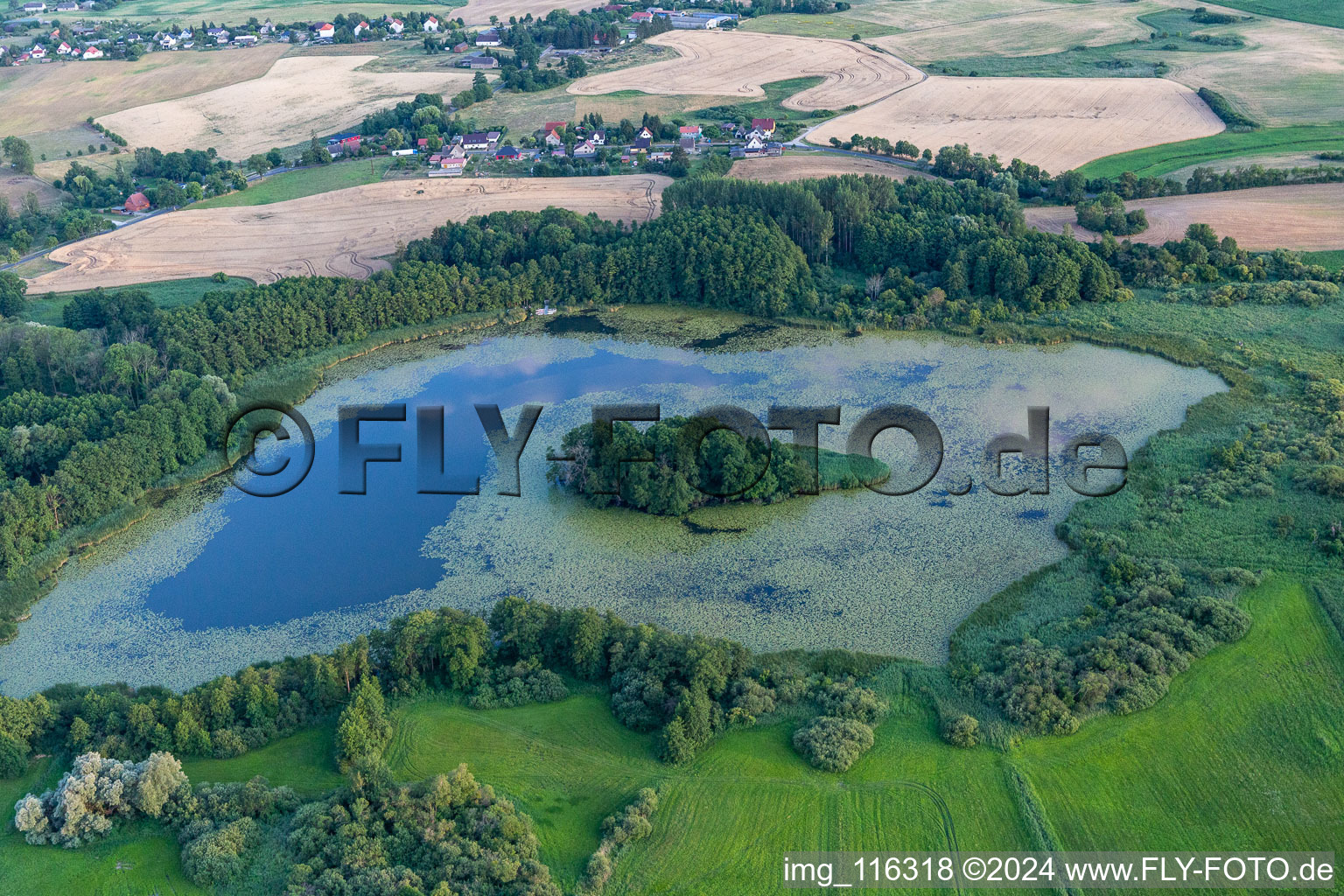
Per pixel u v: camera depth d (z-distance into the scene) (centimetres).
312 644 15738
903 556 17125
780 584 16588
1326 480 17075
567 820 11962
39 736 13325
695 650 13862
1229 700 13125
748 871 11231
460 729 13350
